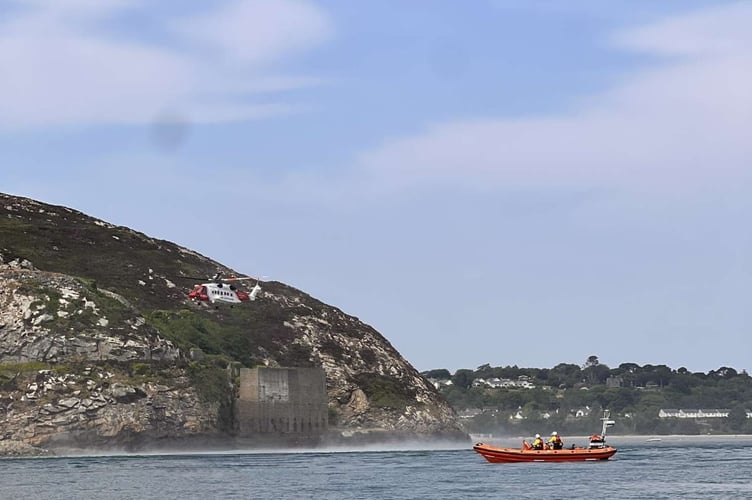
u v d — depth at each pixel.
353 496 168.12
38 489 176.50
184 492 173.00
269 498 165.75
